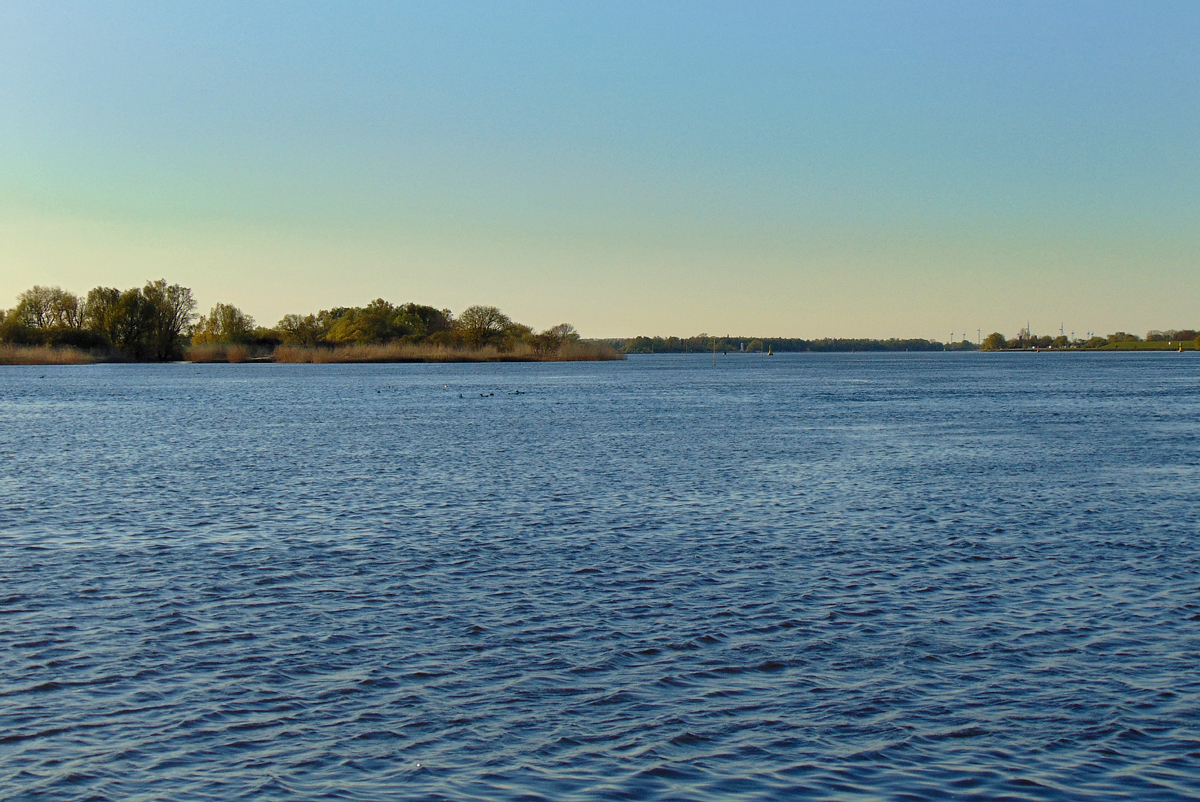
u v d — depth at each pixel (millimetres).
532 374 161375
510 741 12508
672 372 174500
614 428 58969
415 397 94375
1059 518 27281
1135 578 20281
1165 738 12523
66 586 19844
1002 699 13766
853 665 15125
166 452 45656
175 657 15500
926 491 32625
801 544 23875
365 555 22734
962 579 20281
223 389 109750
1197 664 15039
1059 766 11828
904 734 12695
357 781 11484
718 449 46406
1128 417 66312
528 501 30750
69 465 40469
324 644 16141
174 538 24797
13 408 78438
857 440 50781
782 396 96000
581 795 11172
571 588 19656
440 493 32469
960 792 11242
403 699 13812
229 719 13141
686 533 25344
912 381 134250
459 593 19297
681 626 17078
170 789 11273
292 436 54094
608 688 14227
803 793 11227
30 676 14641
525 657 15508
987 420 64438
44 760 11961
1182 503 29781
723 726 12953
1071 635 16484
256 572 21047
